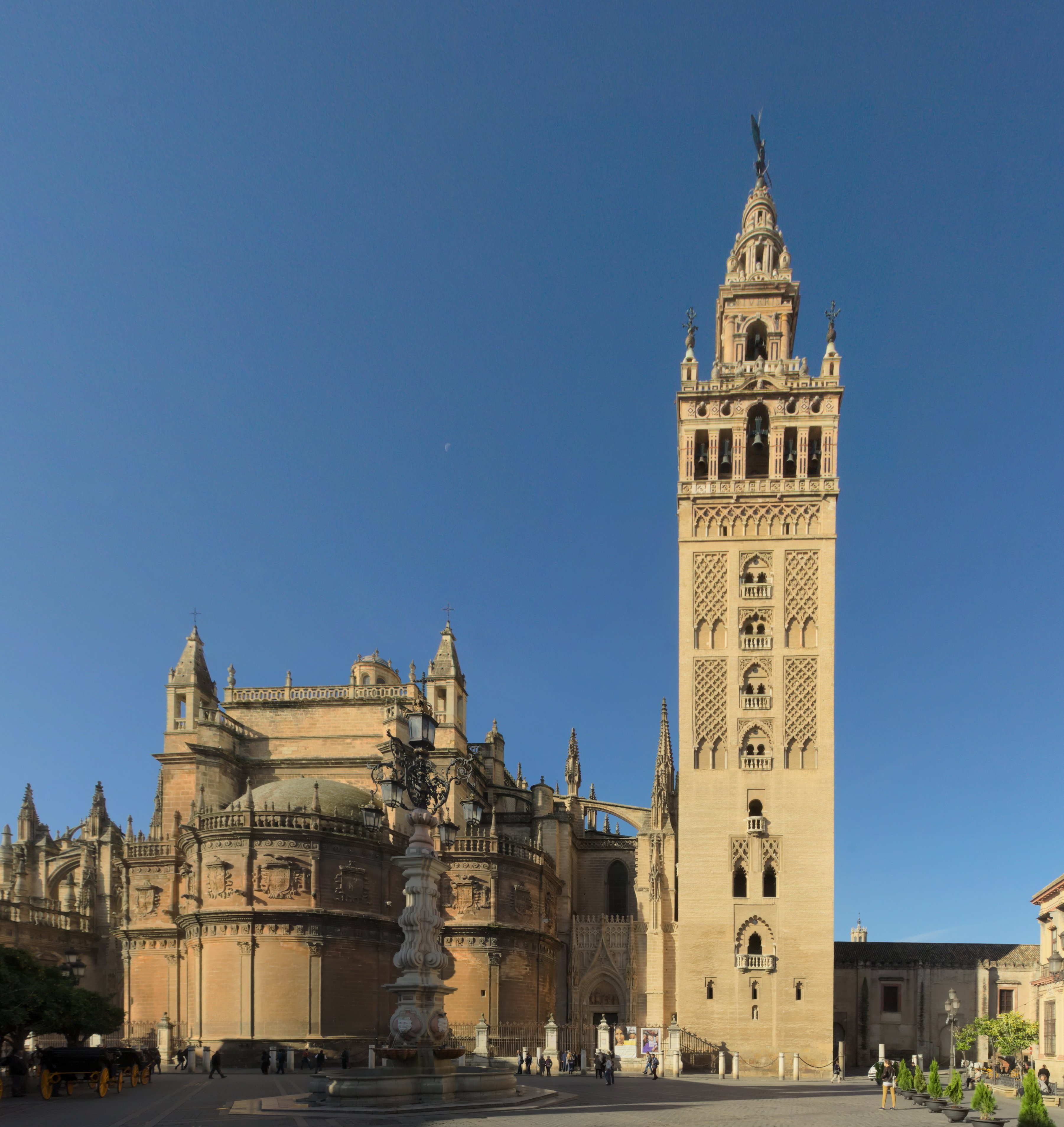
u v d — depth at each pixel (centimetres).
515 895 8488
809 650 8181
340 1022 7112
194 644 9200
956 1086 4150
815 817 7900
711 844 7931
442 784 4109
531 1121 3309
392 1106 3553
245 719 9381
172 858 8331
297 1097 4188
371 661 11056
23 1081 4828
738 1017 7612
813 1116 3938
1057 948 7575
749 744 8119
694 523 8519
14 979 5238
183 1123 3300
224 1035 6894
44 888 10088
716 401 8725
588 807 10562
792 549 8369
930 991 9131
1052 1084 6512
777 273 9244
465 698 9556
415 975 3844
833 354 8606
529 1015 8438
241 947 7019
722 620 8338
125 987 8250
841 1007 9206
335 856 7381
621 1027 8244
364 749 9200
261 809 7606
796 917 7731
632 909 10212
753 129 9788
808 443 8569
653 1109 4069
